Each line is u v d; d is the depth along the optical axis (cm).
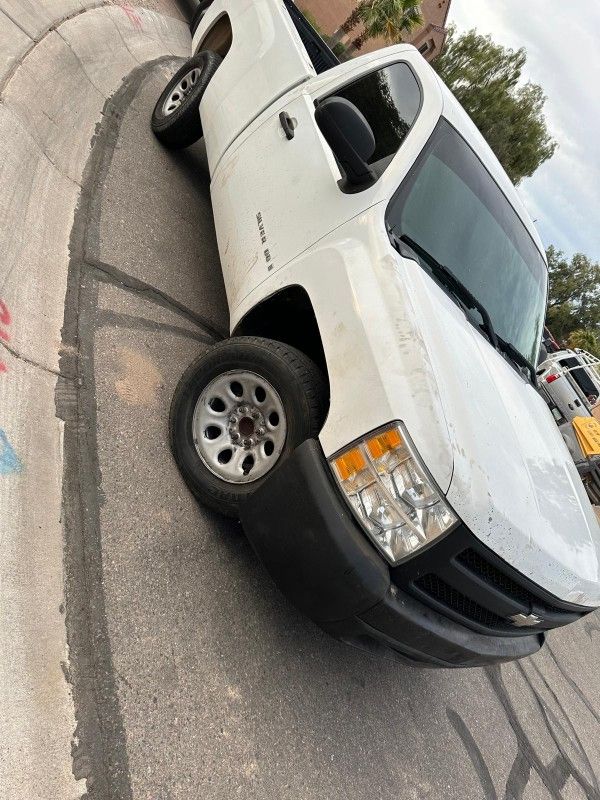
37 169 314
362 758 262
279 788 217
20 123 316
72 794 162
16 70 336
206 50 432
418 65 320
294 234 273
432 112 294
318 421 228
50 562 198
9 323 244
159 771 184
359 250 243
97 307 294
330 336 230
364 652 228
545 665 498
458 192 299
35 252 281
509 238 334
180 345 323
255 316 282
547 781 380
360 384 214
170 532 240
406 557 204
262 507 220
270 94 341
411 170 273
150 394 282
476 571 217
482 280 304
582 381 872
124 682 191
